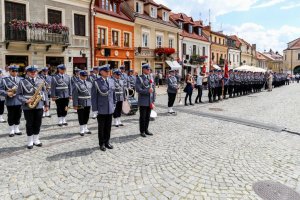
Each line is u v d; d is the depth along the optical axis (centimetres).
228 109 1341
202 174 501
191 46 3762
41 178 473
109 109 636
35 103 636
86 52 2161
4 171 502
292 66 7325
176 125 930
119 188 439
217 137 774
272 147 688
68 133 798
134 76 1212
